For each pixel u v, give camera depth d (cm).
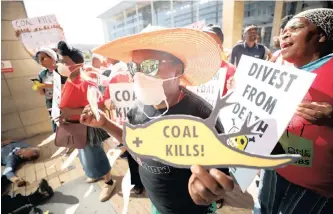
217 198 48
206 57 73
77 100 159
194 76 84
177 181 82
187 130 50
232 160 47
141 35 63
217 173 45
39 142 369
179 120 49
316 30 83
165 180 84
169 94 77
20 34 273
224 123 85
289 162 43
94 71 174
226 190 45
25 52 361
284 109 64
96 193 226
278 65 69
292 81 63
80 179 252
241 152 46
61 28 295
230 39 627
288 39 92
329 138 80
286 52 94
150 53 71
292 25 90
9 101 361
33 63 373
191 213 89
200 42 66
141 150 54
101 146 207
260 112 71
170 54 71
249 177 72
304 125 84
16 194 220
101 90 166
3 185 239
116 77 148
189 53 71
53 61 219
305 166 88
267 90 71
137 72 74
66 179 253
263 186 120
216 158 48
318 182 87
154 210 104
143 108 88
